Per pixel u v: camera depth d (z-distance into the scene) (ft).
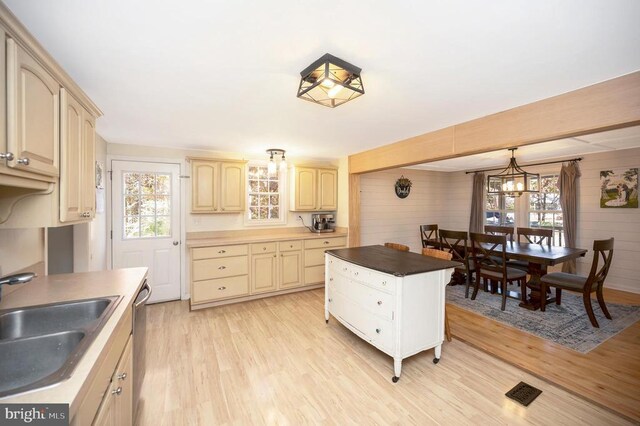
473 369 7.45
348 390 6.61
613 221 14.06
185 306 11.97
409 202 19.94
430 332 7.48
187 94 6.60
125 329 4.42
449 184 21.88
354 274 8.40
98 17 3.86
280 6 3.66
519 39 4.43
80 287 5.50
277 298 13.14
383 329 7.29
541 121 6.99
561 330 9.59
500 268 11.71
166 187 12.43
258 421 5.65
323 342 8.91
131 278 6.18
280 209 15.12
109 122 8.79
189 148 12.79
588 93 6.18
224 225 13.65
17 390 2.40
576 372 7.18
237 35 4.32
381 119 8.57
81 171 5.18
